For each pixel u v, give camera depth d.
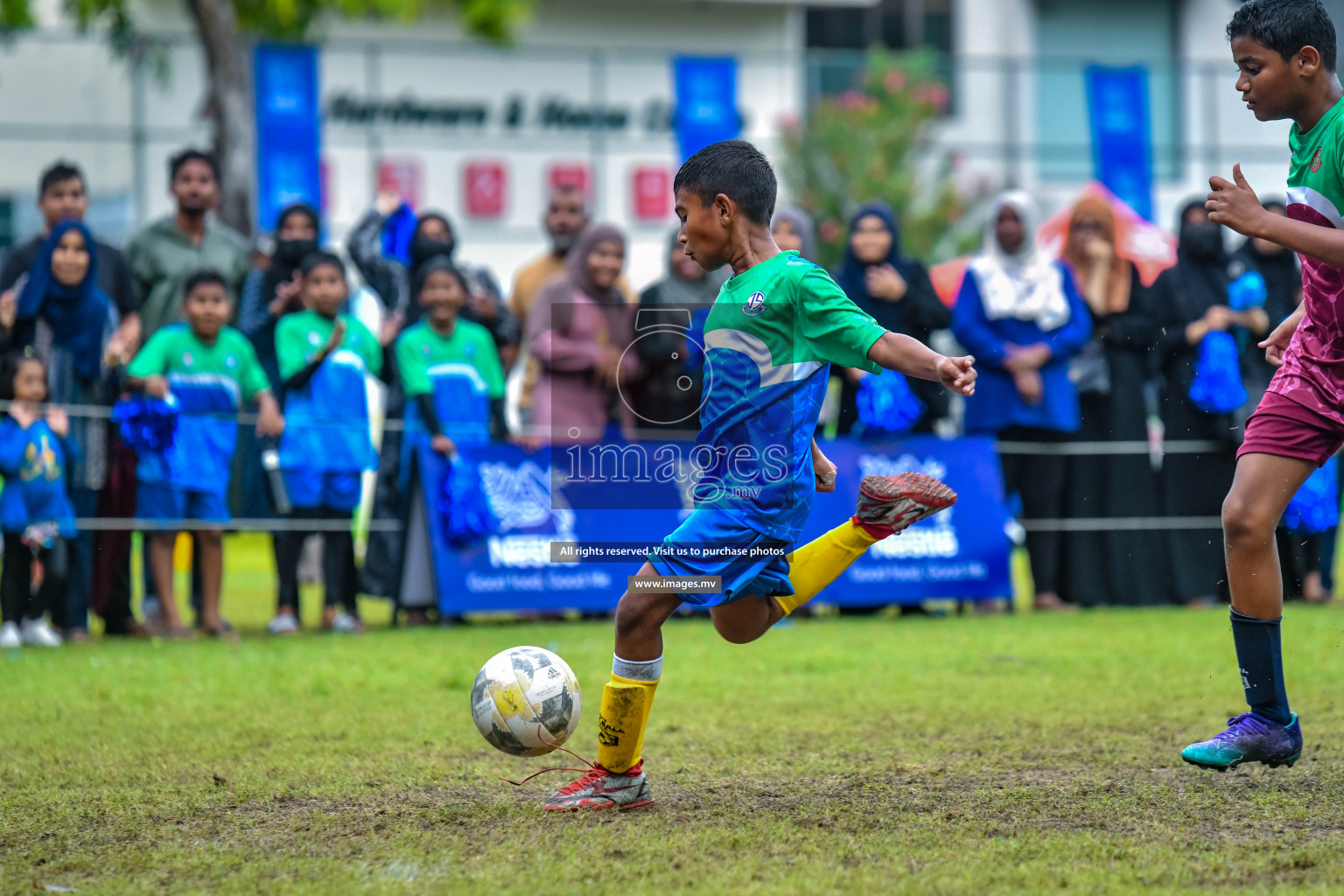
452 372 28.58
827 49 85.56
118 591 26.47
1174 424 30.33
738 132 46.56
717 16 75.69
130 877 10.23
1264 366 29.84
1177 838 11.06
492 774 14.12
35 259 26.84
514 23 64.69
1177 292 30.05
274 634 27.06
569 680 13.05
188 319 26.44
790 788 13.29
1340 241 12.30
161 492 25.95
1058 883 9.67
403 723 17.08
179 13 67.69
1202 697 18.55
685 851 10.72
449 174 60.47
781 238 29.45
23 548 25.20
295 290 27.58
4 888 9.90
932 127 70.19
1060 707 17.89
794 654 23.39
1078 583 30.41
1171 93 60.12
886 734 16.17
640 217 60.94
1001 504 30.25
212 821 12.08
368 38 70.38
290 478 27.08
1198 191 60.88
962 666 21.67
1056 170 69.12
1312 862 10.15
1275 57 13.17
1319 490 29.39
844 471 29.45
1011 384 29.89
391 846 11.05
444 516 28.16
